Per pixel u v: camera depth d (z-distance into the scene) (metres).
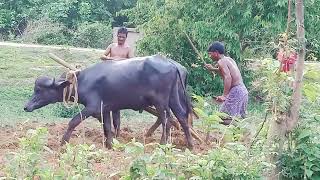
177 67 11.24
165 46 20.44
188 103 11.36
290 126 8.38
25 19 36.31
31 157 7.47
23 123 12.40
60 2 36.97
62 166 7.48
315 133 8.45
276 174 8.27
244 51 19.61
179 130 12.26
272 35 19.05
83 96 11.09
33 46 24.75
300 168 8.34
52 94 11.21
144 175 7.20
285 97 8.30
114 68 11.12
